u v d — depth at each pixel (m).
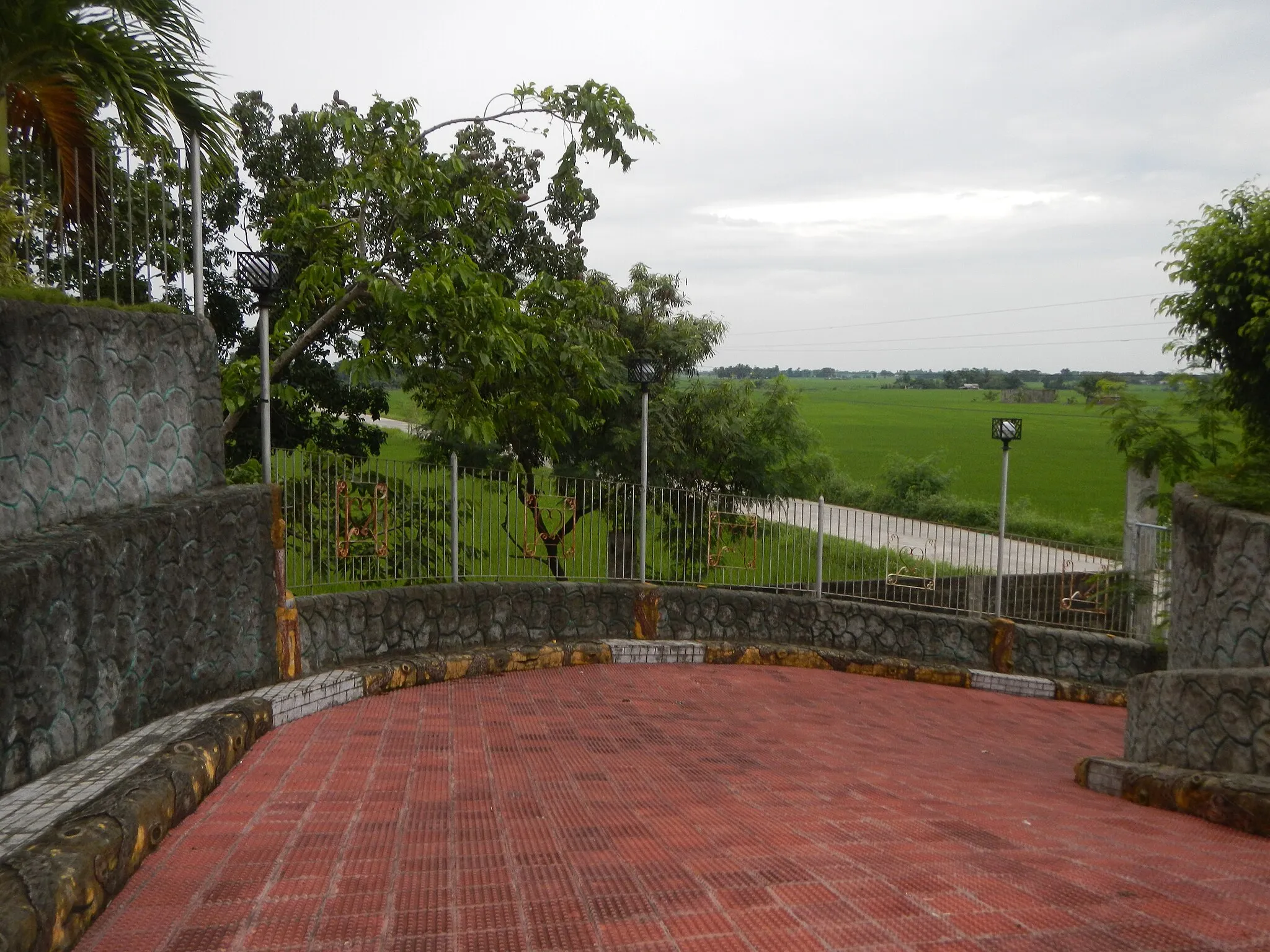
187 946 3.13
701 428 14.17
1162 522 12.70
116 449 5.77
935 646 11.87
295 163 12.98
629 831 4.46
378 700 7.98
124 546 5.27
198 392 6.83
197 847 4.16
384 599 8.89
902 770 6.51
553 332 11.22
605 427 13.55
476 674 9.28
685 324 13.80
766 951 2.92
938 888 3.46
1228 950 2.88
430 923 3.26
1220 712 5.54
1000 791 5.88
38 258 5.96
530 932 3.15
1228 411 11.87
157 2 6.64
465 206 12.77
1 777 4.09
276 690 7.07
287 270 10.77
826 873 3.67
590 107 9.84
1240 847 4.33
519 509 10.29
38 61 5.99
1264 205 10.69
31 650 4.32
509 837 4.35
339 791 5.21
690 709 8.55
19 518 4.79
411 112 10.21
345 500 8.67
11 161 6.33
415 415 15.35
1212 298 10.98
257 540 7.12
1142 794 5.69
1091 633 12.10
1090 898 3.35
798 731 7.94
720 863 3.85
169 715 5.84
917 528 13.29
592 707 8.30
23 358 4.82
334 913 3.37
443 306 9.66
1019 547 12.29
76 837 3.47
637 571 11.34
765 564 11.62
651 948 2.98
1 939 2.69
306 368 12.70
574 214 13.84
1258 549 6.23
